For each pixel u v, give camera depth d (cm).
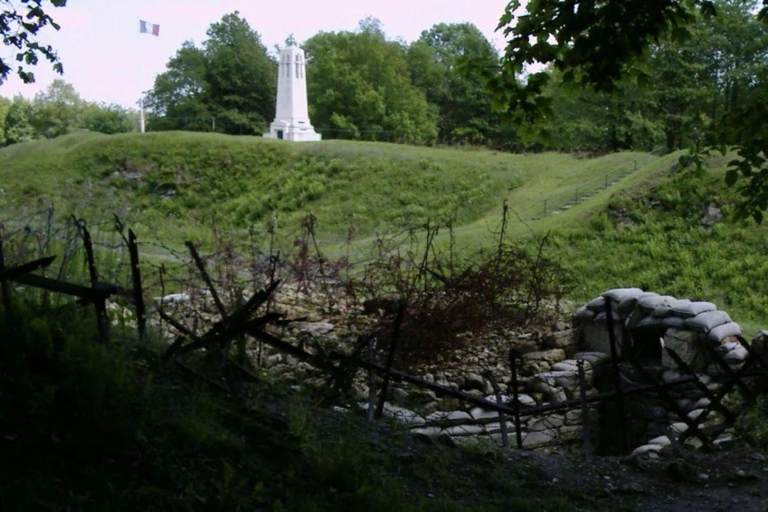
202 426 586
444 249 2997
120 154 4878
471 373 1201
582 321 1392
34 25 1203
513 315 1495
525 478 712
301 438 645
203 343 727
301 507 549
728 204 3028
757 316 2369
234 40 7575
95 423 539
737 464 780
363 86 6631
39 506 457
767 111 1053
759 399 923
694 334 1219
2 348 607
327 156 4628
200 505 516
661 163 3459
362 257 2788
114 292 689
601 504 677
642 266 2806
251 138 5019
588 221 3152
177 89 7344
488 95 7312
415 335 1248
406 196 4084
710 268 2703
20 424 526
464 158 4484
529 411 833
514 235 3139
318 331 1272
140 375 673
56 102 9419
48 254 976
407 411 950
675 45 4797
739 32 4875
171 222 4166
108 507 475
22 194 4494
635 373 1273
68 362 604
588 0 956
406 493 627
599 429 1234
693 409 1084
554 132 5219
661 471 754
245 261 1500
